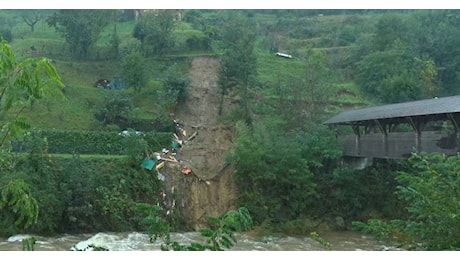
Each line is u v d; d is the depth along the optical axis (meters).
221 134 35.94
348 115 30.47
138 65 38.59
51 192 23.94
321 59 43.72
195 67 44.81
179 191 27.84
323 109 38.03
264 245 22.81
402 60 45.03
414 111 22.14
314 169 30.09
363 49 50.56
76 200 24.34
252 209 27.17
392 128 28.70
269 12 67.31
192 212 27.52
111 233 24.17
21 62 4.59
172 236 24.30
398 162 28.67
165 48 45.97
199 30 52.16
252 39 40.38
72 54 43.91
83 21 42.66
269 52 51.72
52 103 35.94
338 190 29.25
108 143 30.64
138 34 45.50
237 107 39.12
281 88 39.00
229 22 48.44
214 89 41.53
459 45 47.34
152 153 29.58
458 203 7.19
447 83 46.16
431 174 8.24
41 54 43.94
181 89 38.66
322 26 61.78
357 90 45.00
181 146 33.00
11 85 4.45
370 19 61.81
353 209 28.77
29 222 5.05
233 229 5.27
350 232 27.19
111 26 52.66
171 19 46.56
